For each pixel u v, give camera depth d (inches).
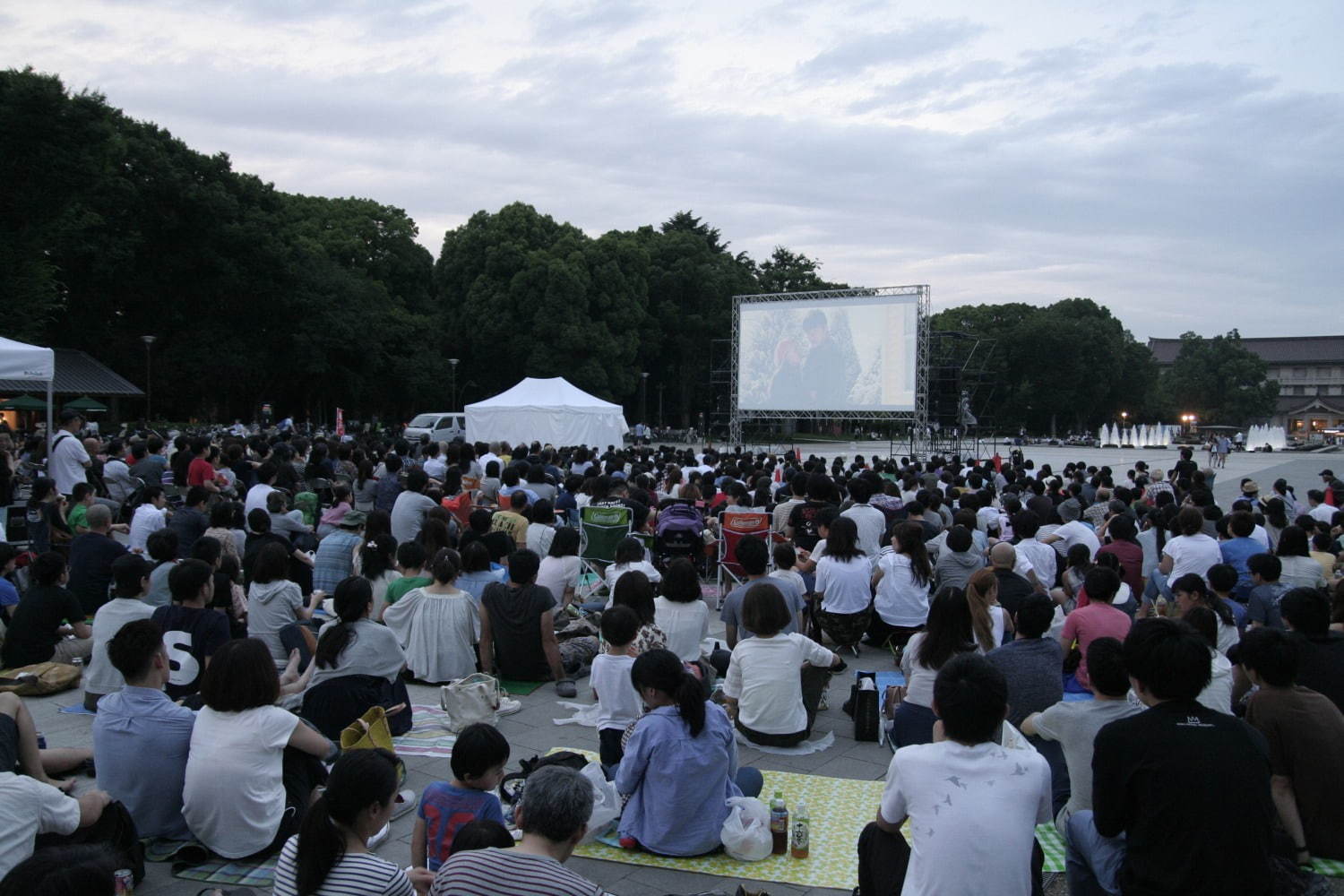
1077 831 137.7
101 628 234.4
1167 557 307.7
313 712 208.2
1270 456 2151.8
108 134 1111.6
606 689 195.6
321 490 510.6
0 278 1056.2
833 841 175.6
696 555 402.3
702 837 168.2
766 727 223.3
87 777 190.4
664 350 2375.7
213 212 1486.2
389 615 277.6
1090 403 3245.6
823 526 350.0
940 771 112.4
